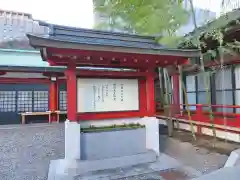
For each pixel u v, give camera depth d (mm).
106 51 4227
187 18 6660
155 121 5242
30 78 11750
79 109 4789
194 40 6250
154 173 4234
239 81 7684
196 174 4117
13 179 4078
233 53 6953
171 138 7480
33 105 12094
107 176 4098
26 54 12375
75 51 4145
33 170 4551
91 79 4914
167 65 5453
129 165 4695
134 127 5152
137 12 6906
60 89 12570
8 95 11648
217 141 6738
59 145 6746
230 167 3732
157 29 6762
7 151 6059
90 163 4387
